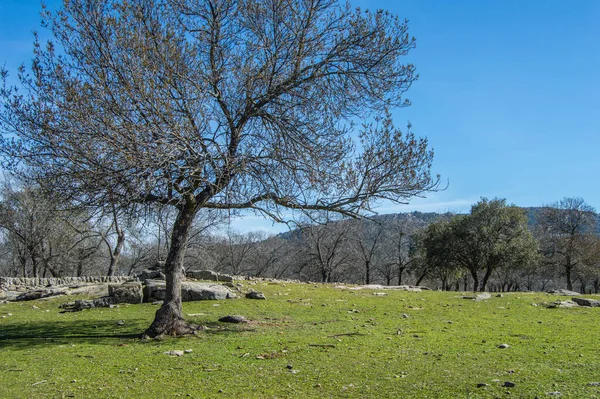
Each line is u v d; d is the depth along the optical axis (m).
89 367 7.55
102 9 9.59
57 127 8.70
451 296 18.28
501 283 59.53
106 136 8.31
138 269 44.59
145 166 8.30
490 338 9.70
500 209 37.81
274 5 11.04
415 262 47.19
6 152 9.10
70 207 9.44
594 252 43.25
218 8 11.01
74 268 41.62
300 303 15.54
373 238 49.94
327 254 47.41
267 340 9.59
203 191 10.48
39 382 6.70
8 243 35.38
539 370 6.83
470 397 5.61
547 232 48.09
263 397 5.85
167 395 6.00
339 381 6.50
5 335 10.84
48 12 9.48
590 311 14.21
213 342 9.48
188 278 19.56
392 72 11.49
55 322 12.55
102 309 14.59
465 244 38.16
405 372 6.91
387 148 10.83
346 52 11.26
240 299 16.08
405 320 12.46
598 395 5.50
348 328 11.15
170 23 10.57
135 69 8.91
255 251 57.28
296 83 10.95
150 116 8.78
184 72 9.85
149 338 9.98
